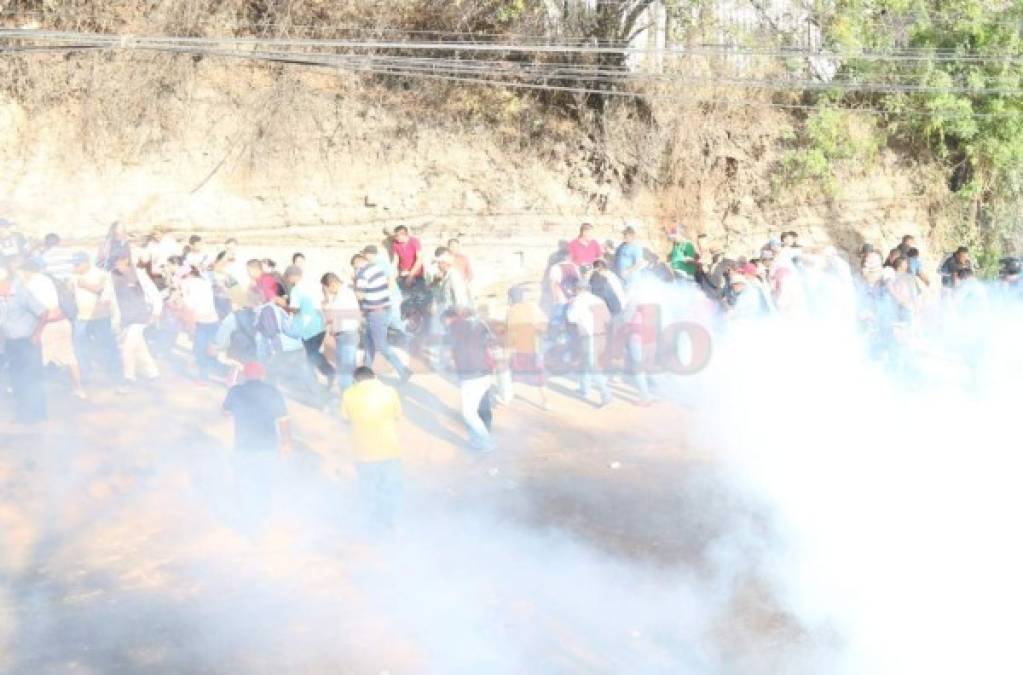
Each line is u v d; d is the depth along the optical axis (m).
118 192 21.14
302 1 22.59
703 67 24.31
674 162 24.48
